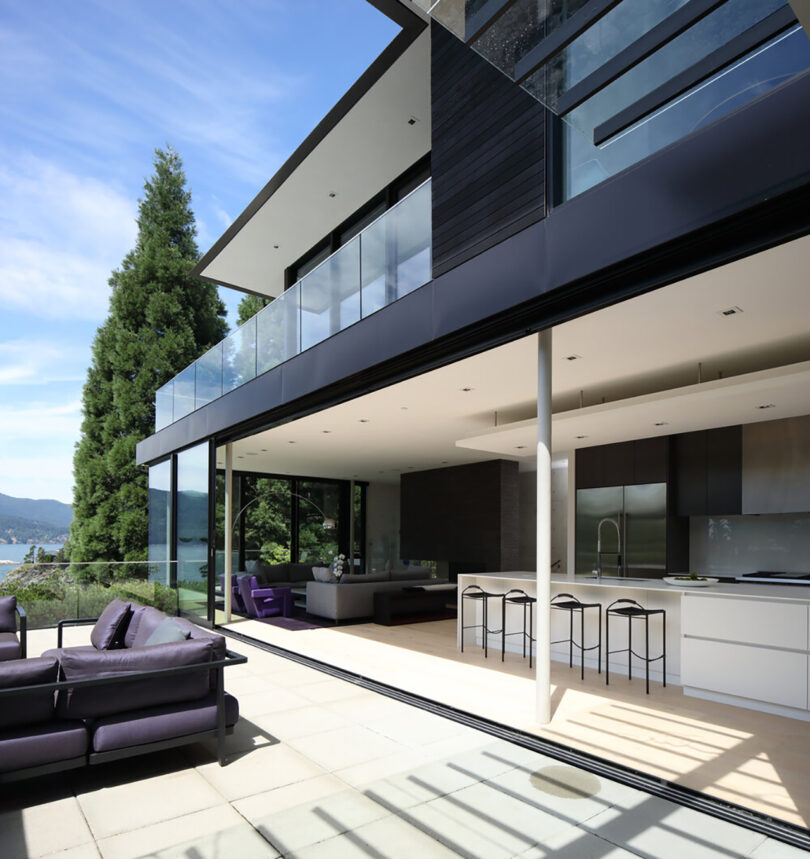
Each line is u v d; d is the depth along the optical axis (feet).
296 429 26.89
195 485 31.37
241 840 8.69
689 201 9.49
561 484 32.83
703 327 13.74
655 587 17.48
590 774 11.00
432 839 8.73
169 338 68.69
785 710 14.24
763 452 22.77
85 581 29.37
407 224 16.58
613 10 7.40
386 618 28.68
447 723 13.80
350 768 11.23
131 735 10.46
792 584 20.44
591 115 9.26
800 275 10.73
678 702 15.34
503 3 7.34
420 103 22.08
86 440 67.05
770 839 8.75
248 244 33.42
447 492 40.83
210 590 27.94
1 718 9.69
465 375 17.81
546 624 13.57
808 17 5.20
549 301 12.28
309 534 50.44
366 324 17.63
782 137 8.40
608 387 19.92
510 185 13.15
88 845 8.55
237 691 16.47
